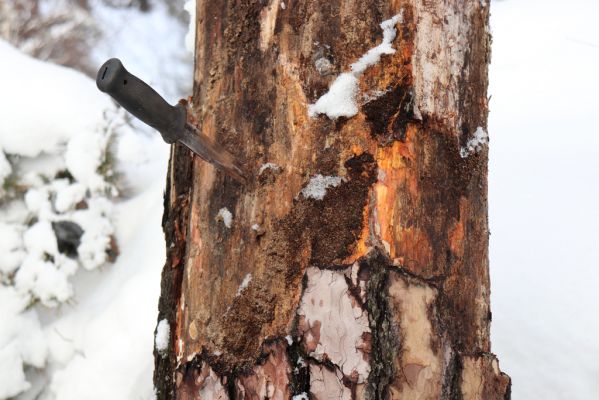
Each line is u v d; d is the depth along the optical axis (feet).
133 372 5.93
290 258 3.95
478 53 4.37
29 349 6.61
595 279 6.29
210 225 4.27
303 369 3.82
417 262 3.92
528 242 6.82
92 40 18.12
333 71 4.01
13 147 7.05
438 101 4.02
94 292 7.07
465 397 4.00
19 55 7.79
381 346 3.74
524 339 6.20
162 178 7.77
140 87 3.40
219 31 4.40
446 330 3.97
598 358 5.84
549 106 8.29
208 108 4.38
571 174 7.29
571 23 9.53
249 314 4.02
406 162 3.93
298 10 4.11
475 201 4.26
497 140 8.12
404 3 3.95
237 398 3.98
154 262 6.63
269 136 4.11
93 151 7.22
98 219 7.14
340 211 3.91
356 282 3.79
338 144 3.96
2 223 6.98
